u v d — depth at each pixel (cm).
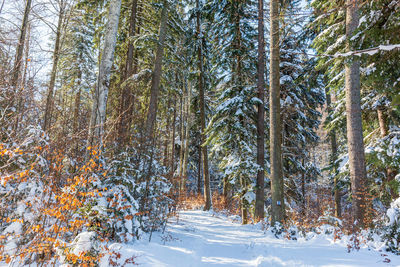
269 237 723
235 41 1276
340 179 995
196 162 2761
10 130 458
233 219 1238
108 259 353
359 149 652
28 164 391
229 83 1357
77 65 1800
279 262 446
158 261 418
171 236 632
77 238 302
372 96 891
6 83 525
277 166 845
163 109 1471
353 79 677
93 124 598
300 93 1336
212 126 1244
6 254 295
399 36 563
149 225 632
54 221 353
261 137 1103
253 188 1062
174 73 1455
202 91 1577
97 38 1279
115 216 463
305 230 743
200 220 1127
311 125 1511
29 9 881
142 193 641
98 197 428
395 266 369
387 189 816
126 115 717
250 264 474
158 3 1196
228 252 571
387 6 537
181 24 1420
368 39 587
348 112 678
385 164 709
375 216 627
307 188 1448
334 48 691
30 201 337
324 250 499
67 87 1778
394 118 820
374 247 483
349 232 612
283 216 820
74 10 1105
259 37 1106
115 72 1281
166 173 802
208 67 1680
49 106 721
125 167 588
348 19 673
